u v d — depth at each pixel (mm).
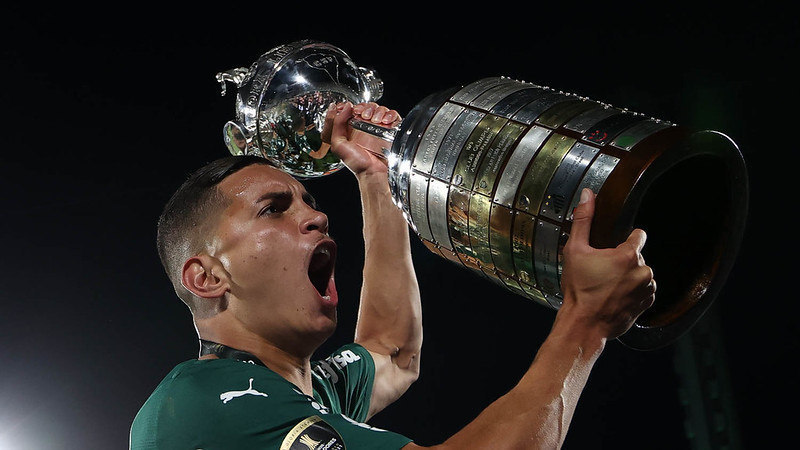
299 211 1895
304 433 1616
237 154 2207
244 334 1873
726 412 4156
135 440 1723
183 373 1739
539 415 1509
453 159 1652
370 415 2275
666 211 1650
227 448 1636
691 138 1458
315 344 1910
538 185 1531
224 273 1864
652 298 1519
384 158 2133
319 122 2158
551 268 1558
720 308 4176
